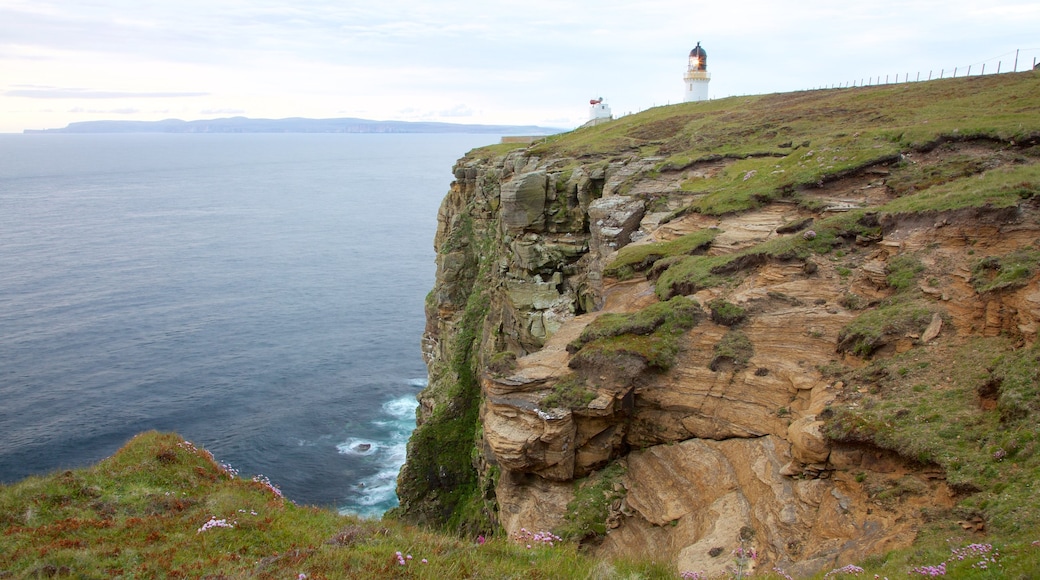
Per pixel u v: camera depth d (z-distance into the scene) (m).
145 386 72.38
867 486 19.11
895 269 25.81
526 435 25.28
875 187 34.53
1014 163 31.89
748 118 59.50
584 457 25.80
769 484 21.12
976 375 20.36
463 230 65.94
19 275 122.50
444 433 51.50
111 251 150.88
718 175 44.41
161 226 195.12
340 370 79.62
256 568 14.34
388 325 98.88
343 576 14.09
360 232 188.00
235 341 89.00
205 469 20.11
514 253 50.41
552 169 54.50
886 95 55.62
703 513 21.78
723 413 24.58
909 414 20.00
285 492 53.12
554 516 24.55
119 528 16.08
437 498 49.66
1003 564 13.59
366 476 55.81
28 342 85.00
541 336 45.91
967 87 50.19
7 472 53.72
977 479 17.09
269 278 128.12
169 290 116.12
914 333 22.97
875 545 17.00
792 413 23.22
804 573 17.14
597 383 25.75
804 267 28.27
